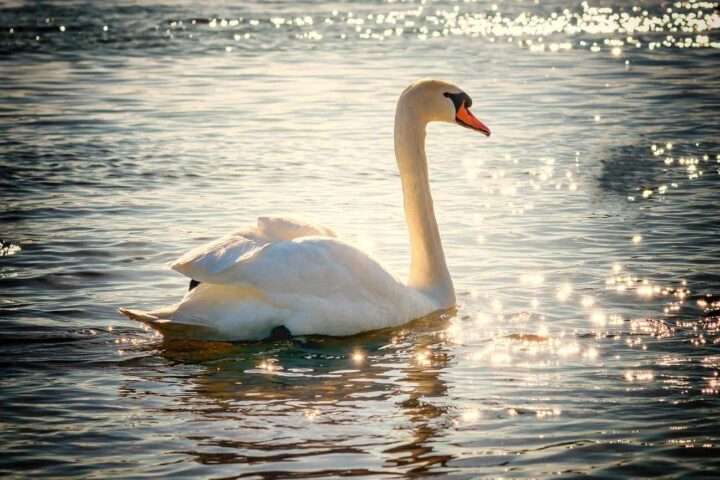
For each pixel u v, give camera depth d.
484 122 26.92
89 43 42.44
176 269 11.58
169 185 20.19
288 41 42.94
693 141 23.92
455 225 17.34
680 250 15.61
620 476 8.68
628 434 9.47
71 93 31.47
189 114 28.12
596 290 13.88
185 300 11.82
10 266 14.90
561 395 10.42
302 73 35.00
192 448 9.23
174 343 12.09
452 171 21.59
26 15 51.66
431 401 10.30
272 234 12.45
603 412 9.98
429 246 13.43
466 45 42.00
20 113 28.20
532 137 24.89
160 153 23.19
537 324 12.68
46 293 13.77
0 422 9.77
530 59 38.22
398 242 16.34
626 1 59.75
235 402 10.30
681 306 13.18
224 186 20.12
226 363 11.43
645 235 16.48
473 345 12.00
